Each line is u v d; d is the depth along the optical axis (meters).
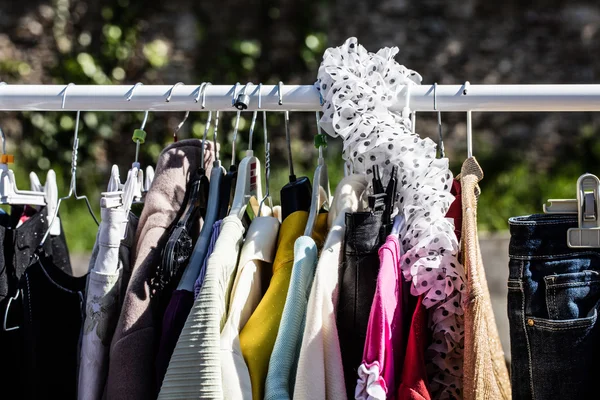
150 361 1.10
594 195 1.07
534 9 5.06
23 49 4.89
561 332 1.05
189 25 5.13
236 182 1.18
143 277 1.11
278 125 4.95
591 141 4.93
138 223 1.21
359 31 5.12
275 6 5.14
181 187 1.20
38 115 4.85
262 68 5.16
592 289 1.07
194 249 1.15
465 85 1.14
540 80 5.04
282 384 1.00
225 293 1.07
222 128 4.94
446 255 1.05
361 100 1.11
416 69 5.04
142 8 5.07
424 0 5.09
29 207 1.43
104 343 1.13
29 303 1.17
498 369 1.34
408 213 1.09
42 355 1.19
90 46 5.02
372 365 0.95
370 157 1.12
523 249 1.08
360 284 1.05
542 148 4.94
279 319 1.08
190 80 5.12
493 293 3.36
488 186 4.61
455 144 4.95
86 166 4.88
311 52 5.15
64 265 1.43
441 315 1.05
